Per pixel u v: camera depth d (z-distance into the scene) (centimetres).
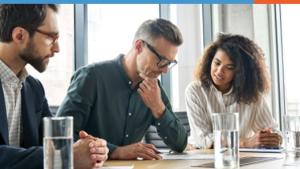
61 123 87
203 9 414
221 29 412
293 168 122
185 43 400
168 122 189
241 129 267
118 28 363
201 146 243
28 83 158
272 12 408
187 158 158
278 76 404
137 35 190
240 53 271
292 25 401
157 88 188
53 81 334
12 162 117
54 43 147
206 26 412
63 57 341
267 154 177
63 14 344
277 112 397
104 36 359
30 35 143
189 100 267
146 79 187
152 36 183
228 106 270
